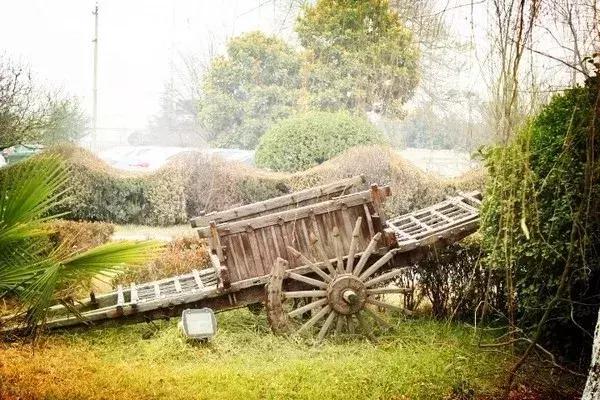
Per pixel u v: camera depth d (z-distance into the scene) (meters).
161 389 5.00
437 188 13.16
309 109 18.80
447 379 5.50
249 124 21.75
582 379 5.75
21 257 4.42
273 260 6.93
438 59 14.13
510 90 4.22
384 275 6.89
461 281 7.55
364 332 6.80
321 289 6.79
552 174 5.59
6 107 13.08
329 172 13.73
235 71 22.02
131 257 4.52
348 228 7.02
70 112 18.55
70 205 14.42
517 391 5.42
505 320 7.28
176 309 6.96
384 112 17.92
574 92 5.23
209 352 6.36
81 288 7.95
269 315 6.77
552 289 6.03
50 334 6.62
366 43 14.22
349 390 5.23
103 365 5.58
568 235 5.68
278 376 5.50
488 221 6.32
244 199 14.72
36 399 4.41
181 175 15.01
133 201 15.01
